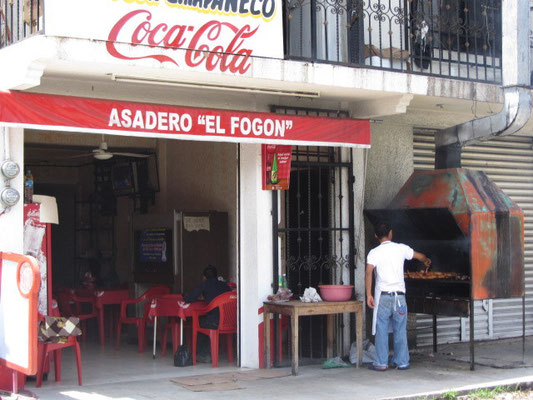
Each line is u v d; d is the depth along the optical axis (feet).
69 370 28.43
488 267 28.02
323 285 28.71
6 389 23.24
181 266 33.14
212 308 29.01
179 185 38.04
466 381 26.21
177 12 23.43
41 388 24.81
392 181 32.76
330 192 30.71
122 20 22.44
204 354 30.19
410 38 29.71
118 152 38.63
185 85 25.44
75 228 47.73
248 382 25.95
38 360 24.81
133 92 26.23
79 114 22.48
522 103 28.91
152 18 22.97
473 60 34.53
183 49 23.38
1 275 22.76
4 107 21.39
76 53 21.63
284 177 27.76
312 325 30.40
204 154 35.99
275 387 25.14
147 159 40.52
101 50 22.00
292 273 30.68
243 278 29.09
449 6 31.91
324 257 30.48
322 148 30.50
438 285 30.63
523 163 37.70
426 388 24.97
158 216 35.04
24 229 24.88
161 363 29.99
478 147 36.11
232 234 34.01
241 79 25.09
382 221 30.71
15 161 23.53
